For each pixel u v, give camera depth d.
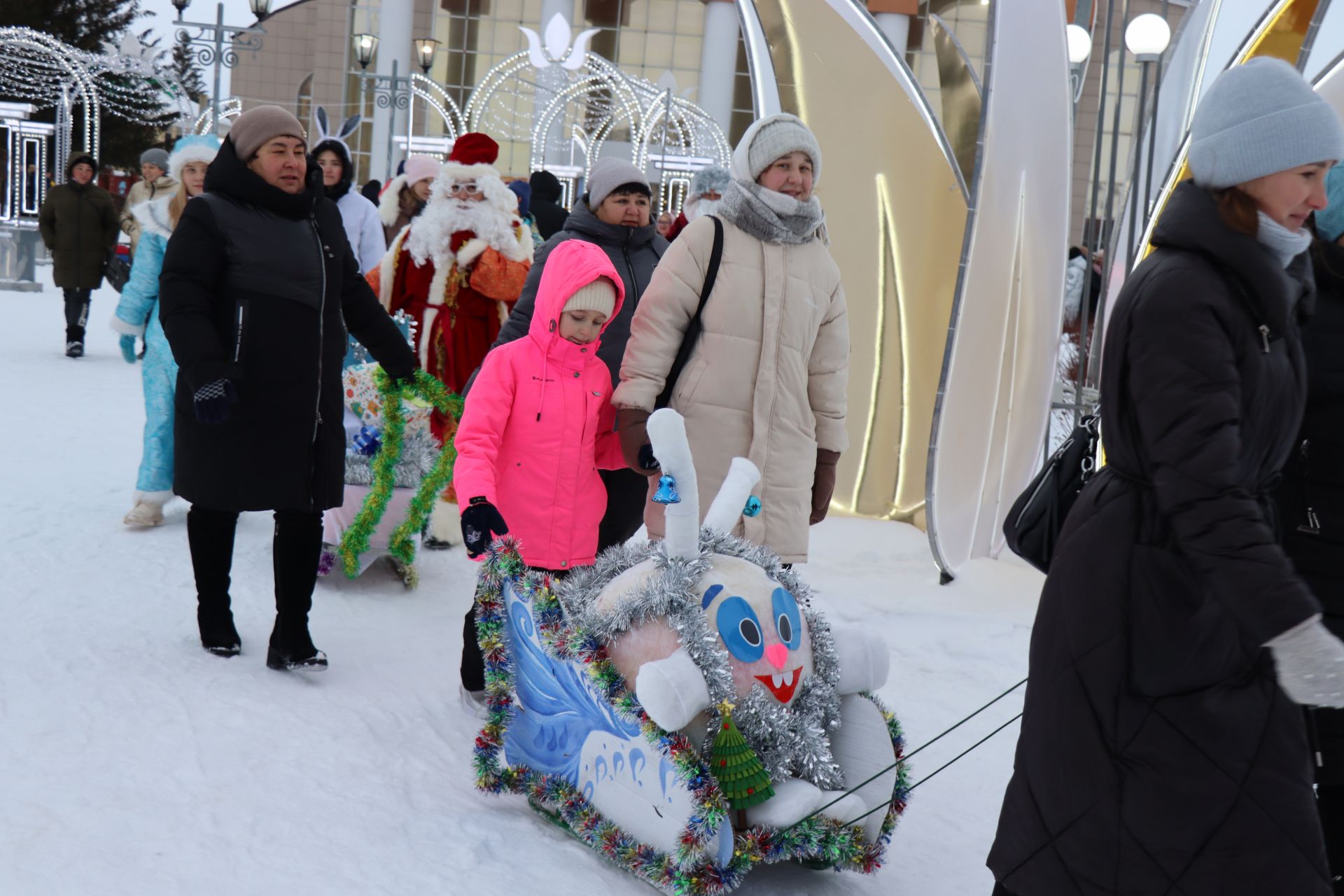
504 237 6.12
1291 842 2.25
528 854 3.06
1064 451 2.71
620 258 4.75
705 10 38.00
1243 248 2.23
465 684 4.15
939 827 3.51
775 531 3.92
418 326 6.14
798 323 3.95
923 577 6.36
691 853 2.77
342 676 4.35
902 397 7.54
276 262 4.18
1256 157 2.23
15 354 12.76
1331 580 2.86
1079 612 2.35
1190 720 2.26
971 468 6.36
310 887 2.77
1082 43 8.68
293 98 43.84
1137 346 2.24
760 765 2.84
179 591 5.17
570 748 3.16
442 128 38.06
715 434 3.89
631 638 2.96
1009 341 6.45
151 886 2.69
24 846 2.79
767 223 3.92
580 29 39.06
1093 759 2.31
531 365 3.79
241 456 4.14
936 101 35.28
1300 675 2.03
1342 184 2.82
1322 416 2.85
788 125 3.94
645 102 22.62
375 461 5.43
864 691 3.14
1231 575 2.07
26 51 27.12
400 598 5.55
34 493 6.70
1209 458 2.12
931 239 7.44
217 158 4.25
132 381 11.52
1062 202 6.62
